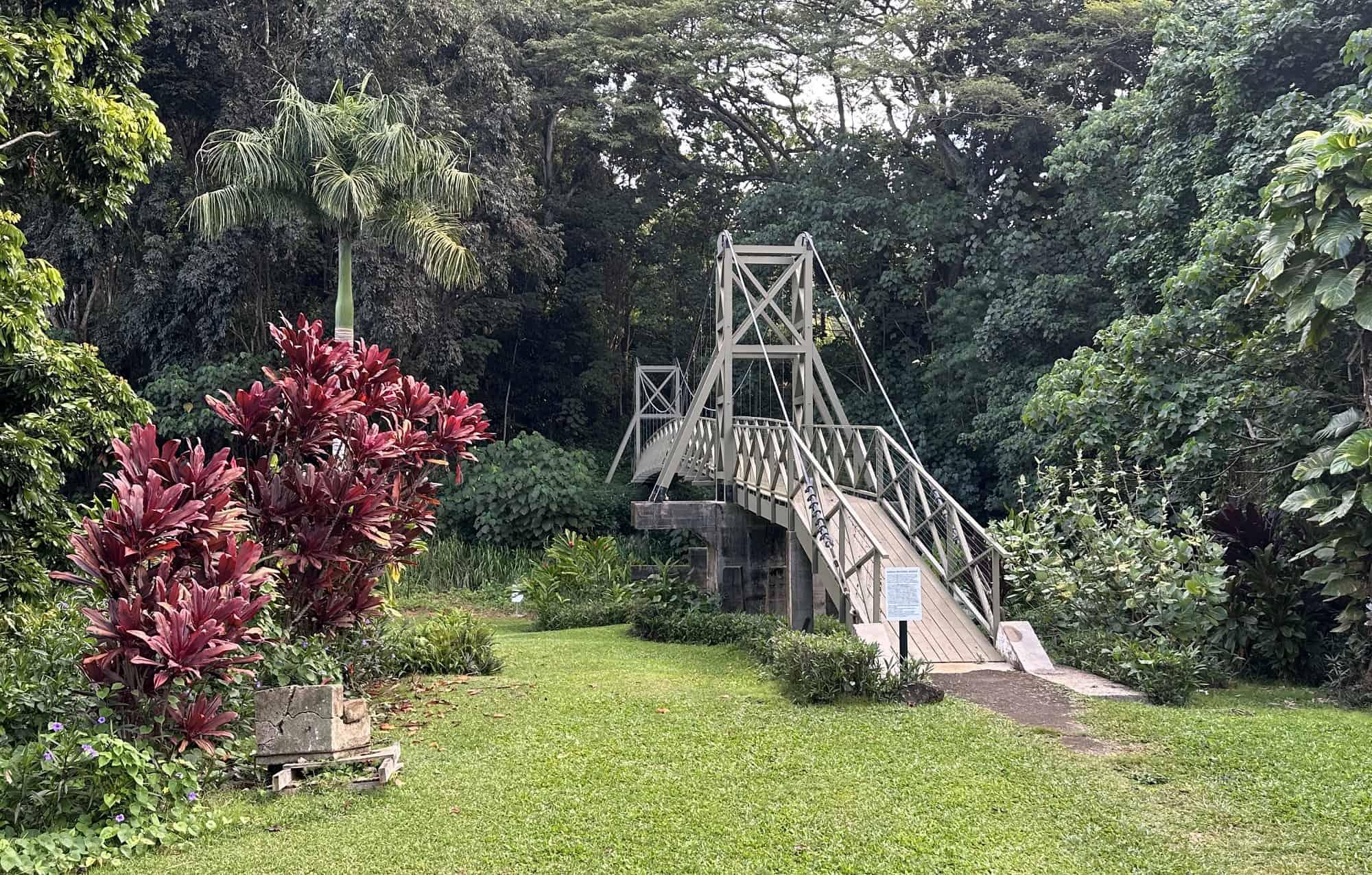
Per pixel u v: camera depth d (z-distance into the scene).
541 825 3.97
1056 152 15.45
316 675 5.48
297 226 16.17
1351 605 6.55
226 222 10.95
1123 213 14.52
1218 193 10.30
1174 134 12.27
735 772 4.60
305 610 6.14
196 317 17.70
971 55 20.28
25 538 7.71
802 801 4.22
